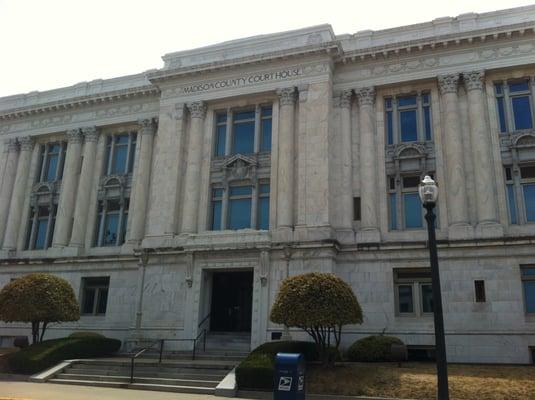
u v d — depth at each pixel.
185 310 27.97
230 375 20.31
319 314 20.23
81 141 36.97
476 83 27.73
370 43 30.56
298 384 13.88
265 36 31.84
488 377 18.73
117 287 32.03
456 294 25.36
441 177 27.55
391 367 20.91
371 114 29.44
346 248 27.48
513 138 26.91
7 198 37.78
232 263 27.83
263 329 26.23
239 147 31.67
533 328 23.88
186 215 30.22
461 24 28.95
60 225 35.12
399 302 26.66
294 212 28.48
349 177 28.78
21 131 38.88
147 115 35.22
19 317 25.59
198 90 32.47
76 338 25.92
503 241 25.08
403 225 27.78
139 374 21.83
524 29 27.09
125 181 34.97
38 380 21.88
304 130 29.25
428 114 29.16
